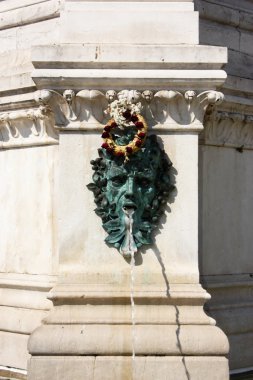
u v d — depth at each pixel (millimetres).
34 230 12875
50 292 11625
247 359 12984
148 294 11555
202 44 12875
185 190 11852
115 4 12141
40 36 13266
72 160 11867
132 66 11664
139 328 11430
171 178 11859
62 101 11758
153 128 11812
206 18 13102
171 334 11398
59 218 11828
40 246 12758
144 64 11633
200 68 11703
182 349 11344
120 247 11750
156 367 11289
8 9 13938
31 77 11961
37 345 11344
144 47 11641
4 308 13070
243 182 13289
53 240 12562
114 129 11719
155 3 12148
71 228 11812
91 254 11781
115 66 11664
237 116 12961
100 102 11805
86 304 11594
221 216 12914
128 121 11602
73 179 11859
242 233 13242
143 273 11719
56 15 13094
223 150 12953
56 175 12547
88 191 11859
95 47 11656
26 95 12703
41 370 11289
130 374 11312
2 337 12875
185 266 11781
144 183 11758
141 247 11773
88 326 11477
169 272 11727
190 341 11359
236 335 12852
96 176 11812
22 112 12852
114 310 11586
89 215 11844
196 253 11805
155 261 11758
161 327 11453
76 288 11617
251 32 13805
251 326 13055
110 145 11570
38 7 13359
